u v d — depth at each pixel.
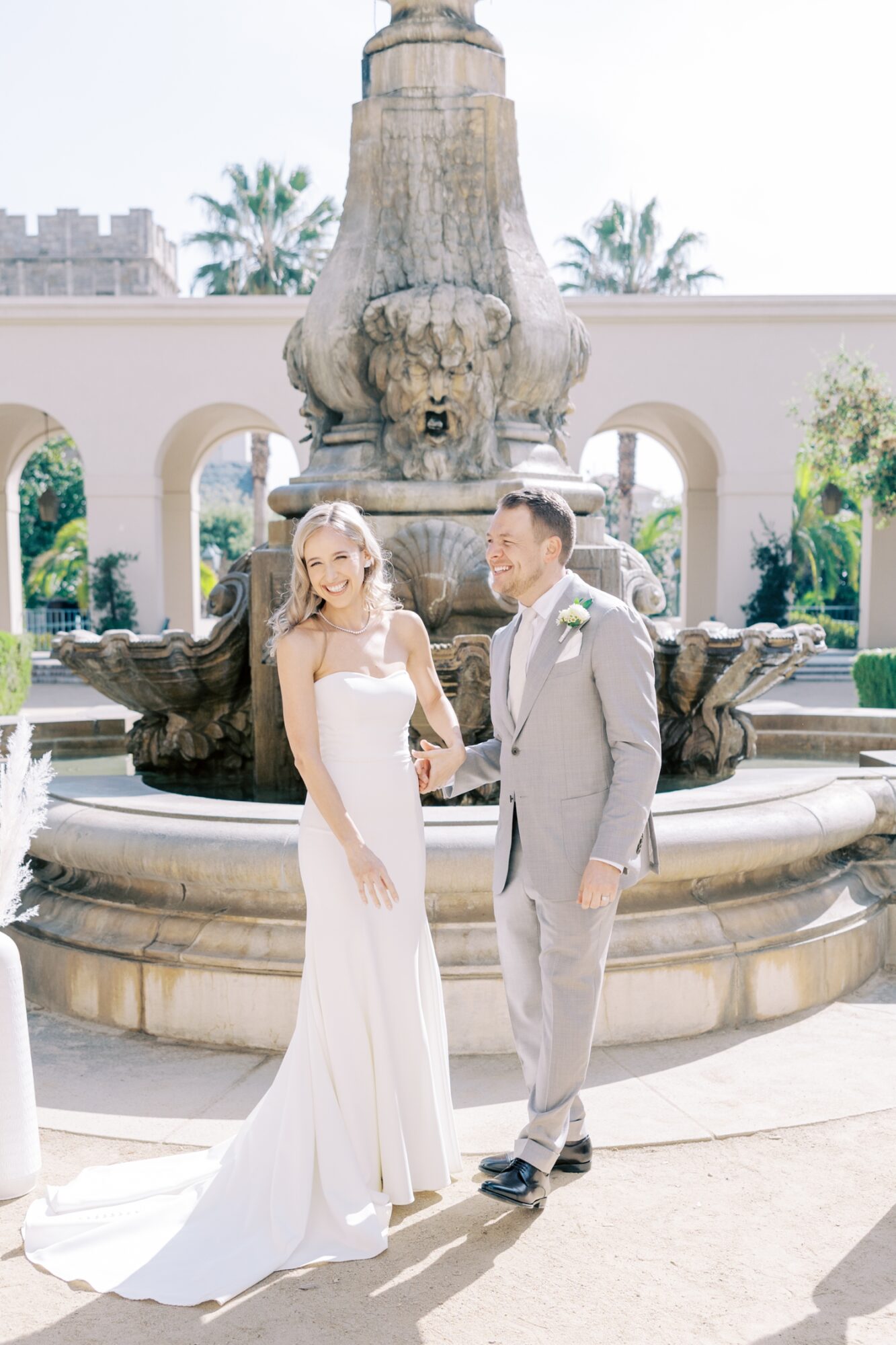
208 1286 2.58
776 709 7.94
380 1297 2.54
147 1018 4.18
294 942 4.02
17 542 28.41
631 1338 2.37
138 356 23.88
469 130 5.84
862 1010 4.41
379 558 3.07
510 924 3.02
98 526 24.22
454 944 4.00
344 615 3.02
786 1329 2.39
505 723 2.99
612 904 2.90
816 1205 2.92
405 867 3.00
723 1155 3.20
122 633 5.84
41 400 24.03
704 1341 2.35
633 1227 2.82
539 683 2.87
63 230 50.72
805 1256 2.68
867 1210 2.89
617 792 2.77
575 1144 3.10
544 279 5.95
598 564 5.64
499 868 3.00
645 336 23.62
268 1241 2.75
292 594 2.98
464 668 5.09
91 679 5.94
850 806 4.64
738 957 4.21
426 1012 3.09
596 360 23.59
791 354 23.72
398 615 3.14
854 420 18.28
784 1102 3.54
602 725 2.88
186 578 27.94
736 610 24.33
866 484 18.44
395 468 5.70
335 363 5.78
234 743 6.25
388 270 5.77
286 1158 2.83
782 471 23.98
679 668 5.62
